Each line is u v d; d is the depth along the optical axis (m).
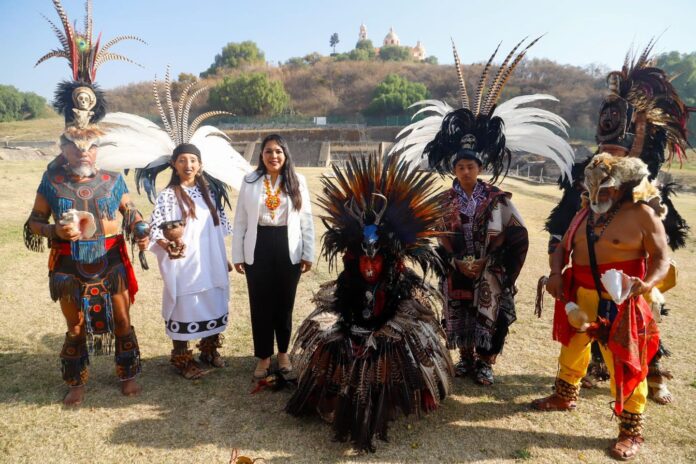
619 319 2.96
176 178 3.95
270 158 3.76
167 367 4.20
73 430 3.25
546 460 3.00
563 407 3.57
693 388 3.87
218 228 4.05
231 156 4.47
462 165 3.76
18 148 26.48
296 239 3.89
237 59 95.38
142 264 3.72
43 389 3.76
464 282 3.94
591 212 3.22
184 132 4.31
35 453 3.00
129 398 3.67
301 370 3.44
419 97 65.44
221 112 4.41
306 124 58.56
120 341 3.68
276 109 65.81
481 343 3.83
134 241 3.68
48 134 43.38
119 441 3.14
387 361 3.21
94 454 3.00
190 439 3.17
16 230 8.65
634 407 3.03
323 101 77.50
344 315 3.28
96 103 3.71
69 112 3.67
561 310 3.41
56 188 3.46
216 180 4.27
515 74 68.88
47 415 3.41
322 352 3.34
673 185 3.86
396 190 3.22
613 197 3.06
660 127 3.85
